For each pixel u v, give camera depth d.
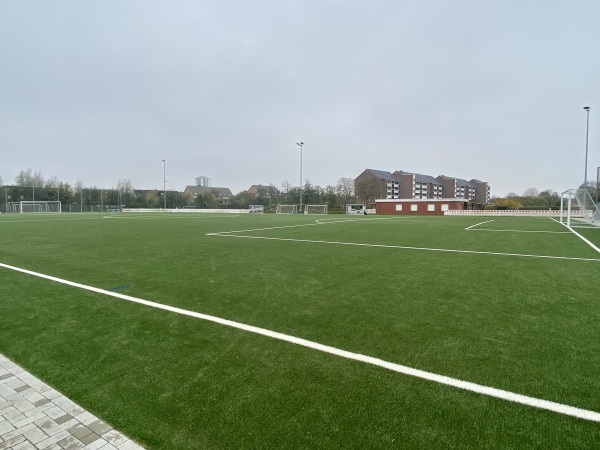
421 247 9.54
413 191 88.50
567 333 3.33
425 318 3.73
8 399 2.31
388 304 4.23
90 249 8.88
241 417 2.08
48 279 5.53
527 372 2.59
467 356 2.84
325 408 2.16
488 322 3.62
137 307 4.12
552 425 2.00
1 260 7.23
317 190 64.50
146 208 62.12
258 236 12.51
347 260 7.35
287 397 2.28
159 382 2.48
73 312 3.95
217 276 5.77
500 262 7.16
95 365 2.73
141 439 1.93
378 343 3.10
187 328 3.46
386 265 6.78
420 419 2.05
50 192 57.34
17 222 20.38
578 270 6.36
